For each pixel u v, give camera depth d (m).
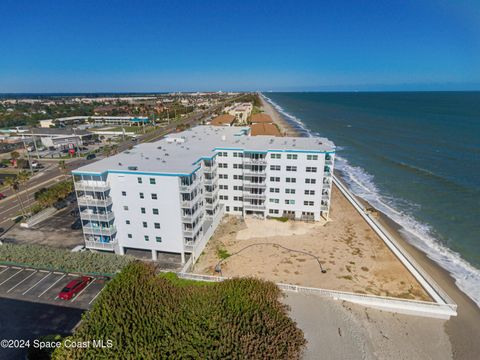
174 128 171.75
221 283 36.91
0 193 71.88
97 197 43.97
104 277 39.81
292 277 42.81
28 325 32.28
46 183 81.88
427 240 55.12
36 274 40.88
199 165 46.75
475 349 32.44
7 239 51.25
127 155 52.03
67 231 54.28
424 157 108.44
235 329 28.48
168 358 25.34
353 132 160.75
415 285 41.34
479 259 49.59
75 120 197.75
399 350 31.72
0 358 28.33
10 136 133.88
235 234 54.25
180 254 47.84
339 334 32.34
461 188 78.94
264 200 59.06
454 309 36.16
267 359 25.86
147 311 30.53
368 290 40.38
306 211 58.78
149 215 44.03
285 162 56.56
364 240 52.69
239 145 60.41
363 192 77.75
